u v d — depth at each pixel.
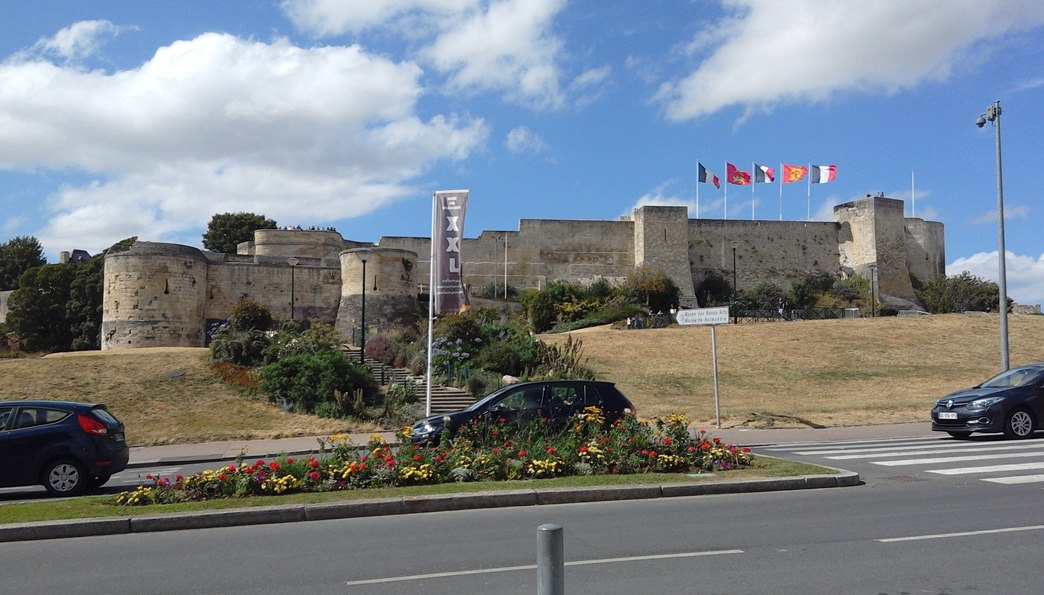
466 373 31.64
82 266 61.91
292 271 53.94
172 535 9.28
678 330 45.72
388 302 49.03
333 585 6.86
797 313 58.66
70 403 13.51
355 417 25.80
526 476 12.16
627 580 6.82
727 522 9.23
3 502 12.17
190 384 28.44
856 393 32.06
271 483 11.09
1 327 59.00
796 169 72.44
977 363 38.62
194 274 48.59
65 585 7.12
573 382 16.08
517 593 6.50
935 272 76.00
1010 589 6.46
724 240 71.19
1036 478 11.95
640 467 12.65
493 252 66.88
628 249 69.69
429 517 9.95
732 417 24.92
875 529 8.71
